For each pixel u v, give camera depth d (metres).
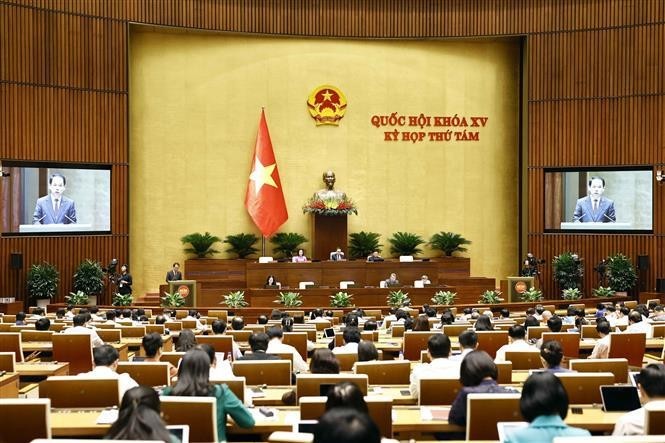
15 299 20.66
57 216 21.30
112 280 21.00
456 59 25.05
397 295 19.44
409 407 6.02
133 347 12.50
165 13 22.94
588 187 23.34
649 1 22.66
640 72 22.77
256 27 23.86
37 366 8.77
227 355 10.05
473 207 24.95
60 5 21.47
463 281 23.23
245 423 5.35
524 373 8.03
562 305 20.55
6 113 20.61
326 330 12.33
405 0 24.50
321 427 2.60
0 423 4.66
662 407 4.48
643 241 22.59
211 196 23.98
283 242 23.28
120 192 22.31
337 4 24.36
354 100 24.70
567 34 23.64
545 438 4.02
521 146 24.94
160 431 3.34
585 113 23.42
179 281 19.61
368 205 24.70
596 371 7.23
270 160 23.67
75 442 3.44
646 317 14.62
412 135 24.88
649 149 22.61
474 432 5.09
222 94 24.11
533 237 23.94
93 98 21.92
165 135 23.75
